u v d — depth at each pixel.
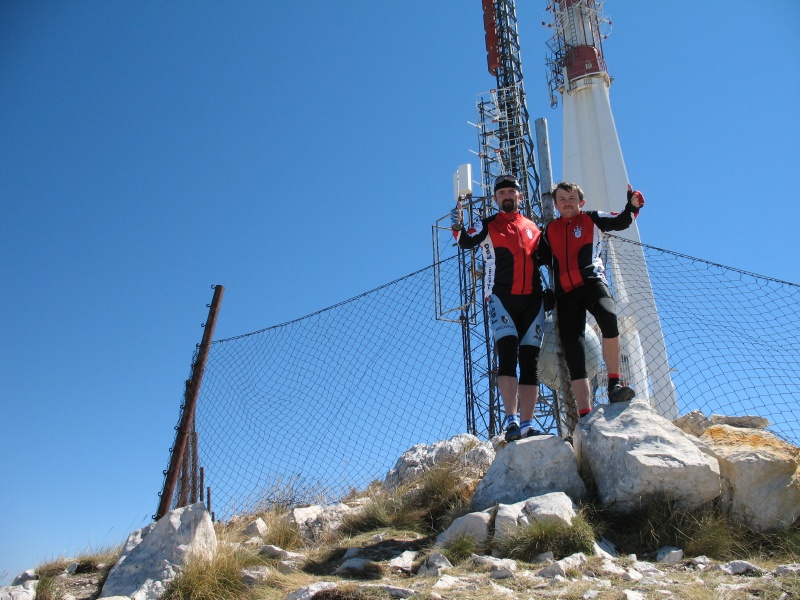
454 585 4.46
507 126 20.53
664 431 5.81
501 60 22.48
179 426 6.86
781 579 4.09
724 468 5.66
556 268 6.58
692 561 4.78
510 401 6.25
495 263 6.57
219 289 7.42
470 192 16.52
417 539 5.96
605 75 28.98
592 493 5.83
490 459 7.95
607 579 4.41
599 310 6.31
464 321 16.44
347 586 4.47
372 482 9.13
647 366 7.44
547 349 7.11
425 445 9.42
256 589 4.99
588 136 28.08
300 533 6.75
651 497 5.51
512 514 5.27
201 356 7.13
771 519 5.34
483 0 23.67
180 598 4.94
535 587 4.31
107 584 5.49
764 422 7.16
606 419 6.09
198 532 5.70
